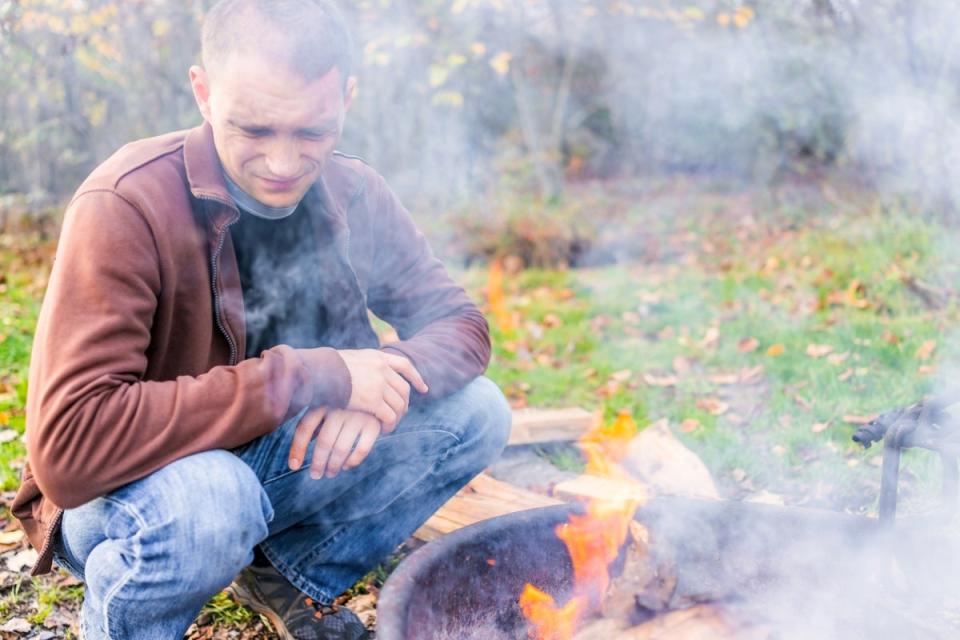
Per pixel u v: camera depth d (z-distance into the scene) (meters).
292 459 1.64
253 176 1.61
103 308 1.47
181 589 1.51
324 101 1.54
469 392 1.98
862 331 4.32
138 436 1.44
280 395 1.51
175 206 1.61
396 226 2.04
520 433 3.06
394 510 1.96
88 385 1.43
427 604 1.40
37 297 5.91
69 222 1.54
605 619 1.71
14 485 2.91
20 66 7.03
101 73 7.07
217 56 1.52
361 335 2.00
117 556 1.52
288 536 1.89
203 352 1.67
